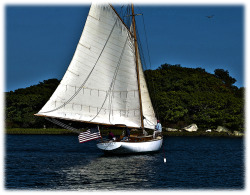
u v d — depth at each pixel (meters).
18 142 66.25
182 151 54.66
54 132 92.31
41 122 105.19
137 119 49.84
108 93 47.91
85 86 46.72
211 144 67.88
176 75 111.56
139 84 50.12
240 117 97.38
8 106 108.06
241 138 83.25
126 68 48.75
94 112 47.16
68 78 45.81
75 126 96.25
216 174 35.84
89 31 46.03
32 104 105.94
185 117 99.19
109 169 36.88
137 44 49.78
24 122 105.12
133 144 46.50
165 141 73.31
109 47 47.47
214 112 96.62
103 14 46.59
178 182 31.84
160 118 99.19
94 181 31.48
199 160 44.88
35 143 64.56
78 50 45.75
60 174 34.22
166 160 43.78
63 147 58.22
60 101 45.41
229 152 54.62
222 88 116.25
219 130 98.12
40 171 35.59
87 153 50.00
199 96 99.62
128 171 35.97
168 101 96.75
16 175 33.66
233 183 32.00
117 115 48.47
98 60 47.09
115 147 45.16
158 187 29.83
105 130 89.38
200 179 33.34
